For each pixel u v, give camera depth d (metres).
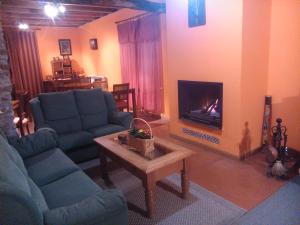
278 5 3.02
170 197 2.44
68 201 1.74
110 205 1.44
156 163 2.07
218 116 3.37
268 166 2.94
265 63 3.21
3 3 4.78
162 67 5.09
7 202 1.17
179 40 3.71
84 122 3.58
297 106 3.06
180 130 4.05
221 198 2.39
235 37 2.92
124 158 2.22
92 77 7.46
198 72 3.51
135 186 2.68
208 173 2.90
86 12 6.12
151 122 5.17
